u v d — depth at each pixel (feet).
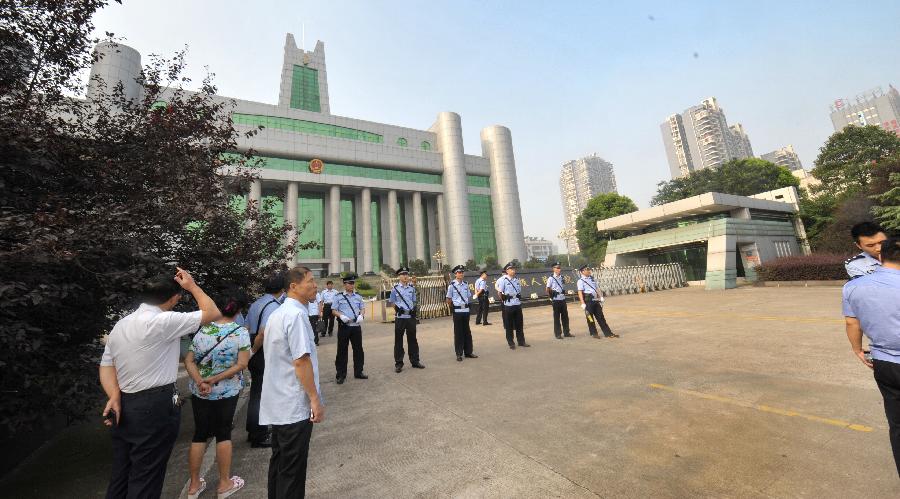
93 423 16.78
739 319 32.30
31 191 12.03
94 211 11.57
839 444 9.70
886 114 395.75
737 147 392.27
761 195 94.63
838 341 21.31
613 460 9.82
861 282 8.00
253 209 19.17
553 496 8.41
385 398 17.11
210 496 9.95
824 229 80.89
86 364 10.63
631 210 151.84
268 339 7.95
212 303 8.58
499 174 218.38
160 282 8.45
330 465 10.86
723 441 10.38
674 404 13.51
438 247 215.10
